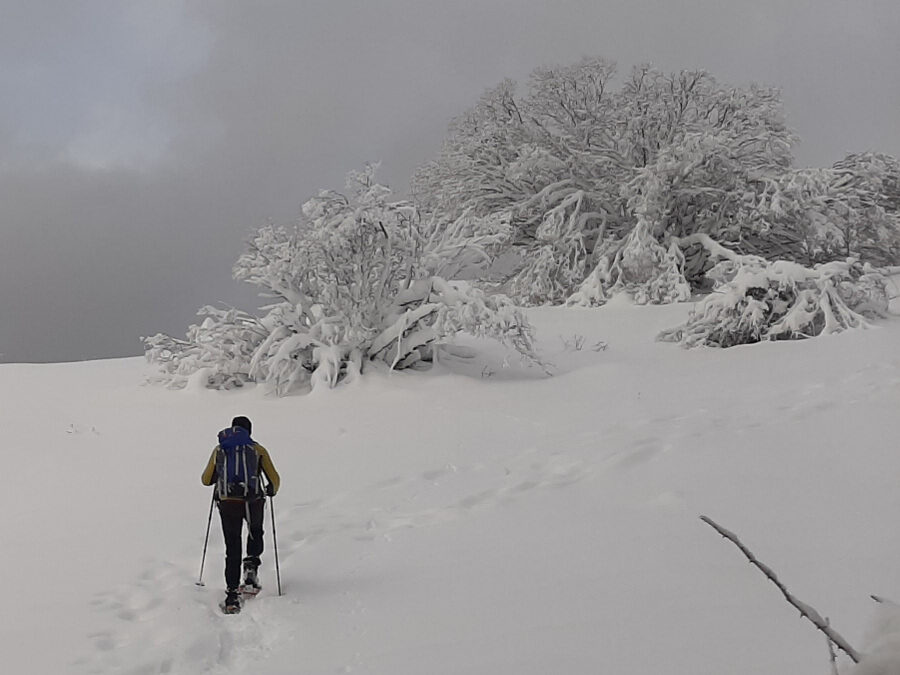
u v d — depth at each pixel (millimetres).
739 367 14906
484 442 10750
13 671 4492
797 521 5809
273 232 16703
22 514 8641
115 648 4828
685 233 31625
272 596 5625
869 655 1348
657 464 8117
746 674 3543
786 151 32531
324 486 9125
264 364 15789
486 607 4867
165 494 9102
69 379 19375
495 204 34188
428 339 16016
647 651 3922
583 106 35438
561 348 19359
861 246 30609
